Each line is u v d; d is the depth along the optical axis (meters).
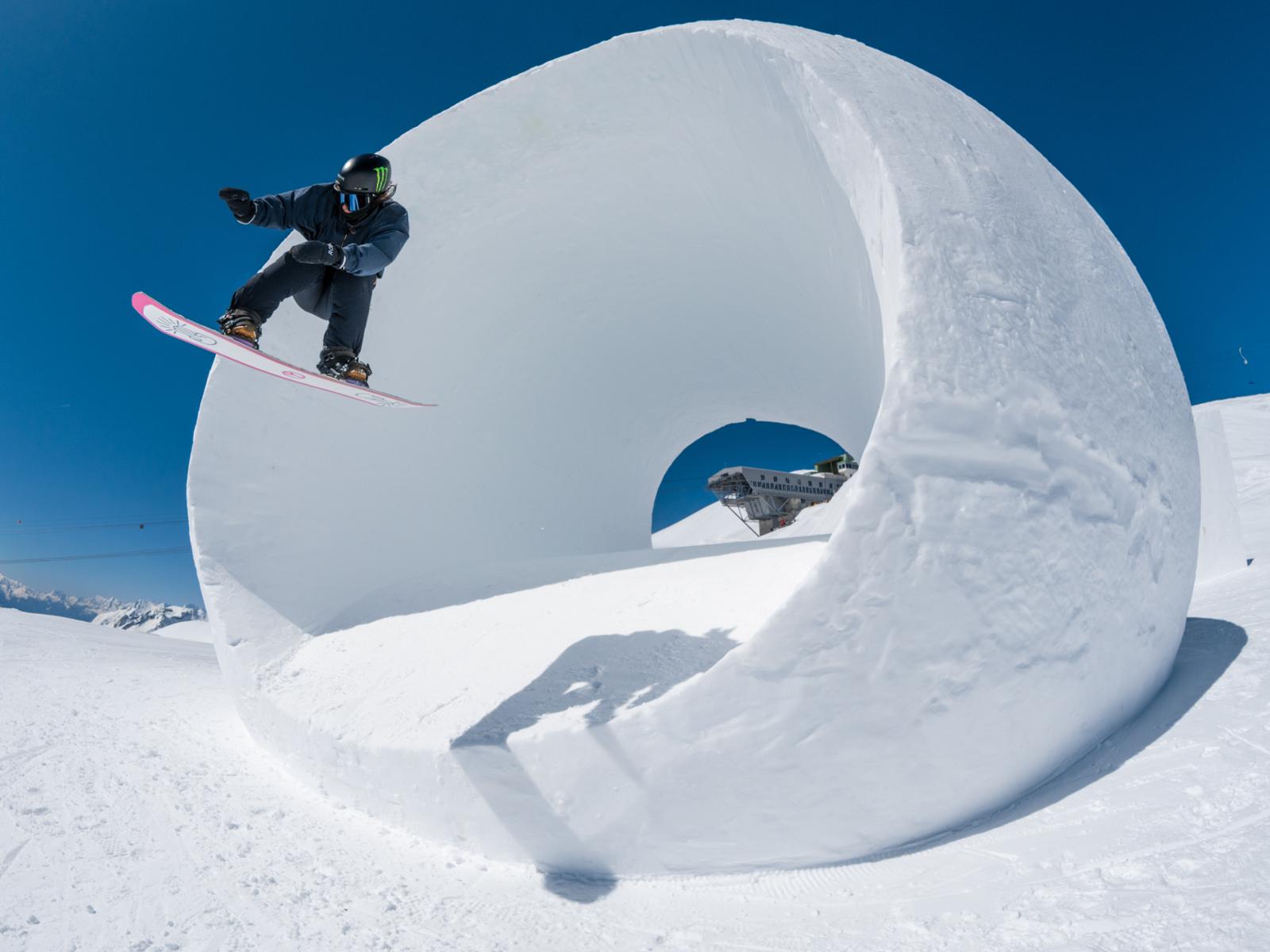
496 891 2.47
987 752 2.20
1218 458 5.73
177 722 4.57
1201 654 2.96
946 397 2.17
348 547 4.99
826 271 4.43
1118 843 1.88
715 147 4.27
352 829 3.03
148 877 2.49
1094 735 2.43
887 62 3.26
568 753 2.51
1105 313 2.68
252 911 2.30
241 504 4.53
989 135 3.02
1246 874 1.59
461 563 5.91
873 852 2.25
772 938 1.96
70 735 4.10
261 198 3.21
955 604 2.12
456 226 5.12
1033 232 2.65
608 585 4.23
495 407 6.45
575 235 5.69
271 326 4.68
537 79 4.53
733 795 2.28
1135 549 2.42
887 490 2.12
